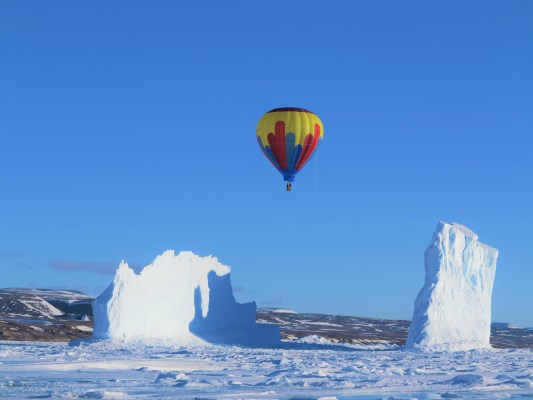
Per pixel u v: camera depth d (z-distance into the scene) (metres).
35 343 69.62
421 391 32.53
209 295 72.88
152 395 28.66
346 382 35.00
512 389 33.72
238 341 72.19
